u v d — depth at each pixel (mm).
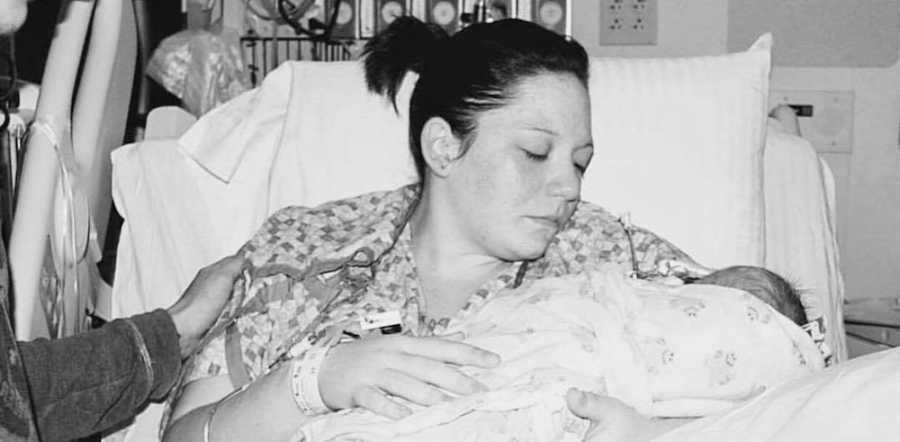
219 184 1933
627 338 1301
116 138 1886
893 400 972
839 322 2002
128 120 2348
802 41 2730
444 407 1228
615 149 1833
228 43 2305
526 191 1460
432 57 1577
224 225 1919
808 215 2004
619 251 1607
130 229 1906
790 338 1319
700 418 1199
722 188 1825
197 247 1896
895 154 2732
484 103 1466
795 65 2744
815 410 998
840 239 2766
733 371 1296
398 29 1820
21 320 1424
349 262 1554
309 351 1368
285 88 1967
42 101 1469
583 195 1818
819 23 2719
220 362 1523
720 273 1505
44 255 1486
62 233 1542
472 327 1384
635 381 1283
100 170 1796
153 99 2393
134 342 1449
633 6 2779
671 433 1103
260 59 2762
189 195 1920
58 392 1374
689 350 1296
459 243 1551
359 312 1519
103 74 1614
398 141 1873
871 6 2697
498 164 1461
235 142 1935
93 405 1409
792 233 1995
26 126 1590
